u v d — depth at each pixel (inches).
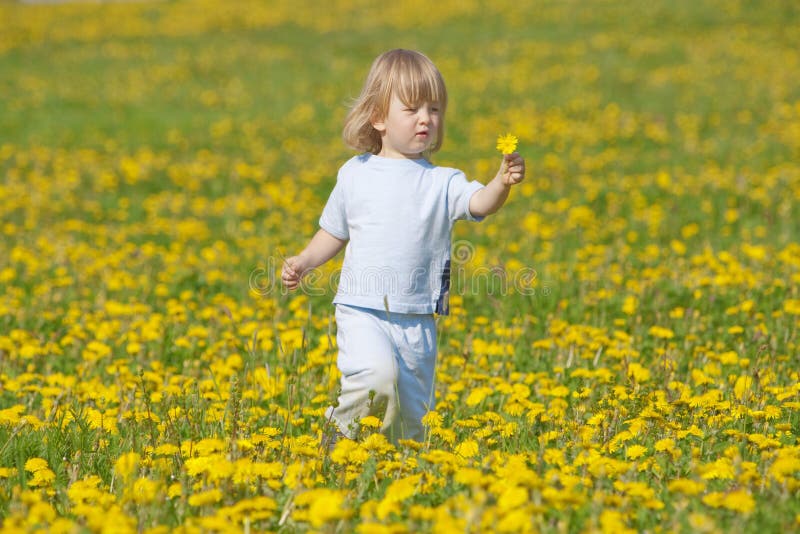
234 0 2132.1
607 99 1182.3
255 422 245.1
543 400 268.4
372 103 221.6
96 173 858.8
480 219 211.8
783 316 358.3
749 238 552.7
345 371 210.2
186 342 333.7
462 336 360.2
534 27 1688.0
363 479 177.3
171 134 1058.7
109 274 477.4
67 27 1893.5
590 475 175.9
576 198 704.4
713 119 1047.6
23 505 156.8
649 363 312.8
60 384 279.1
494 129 1025.5
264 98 1300.4
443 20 1808.6
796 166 803.4
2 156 914.1
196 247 584.7
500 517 141.1
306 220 650.8
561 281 451.8
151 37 1808.6
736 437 200.4
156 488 161.8
